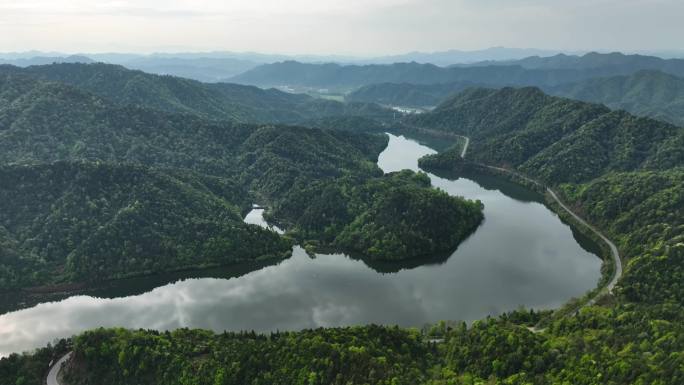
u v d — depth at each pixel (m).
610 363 151.12
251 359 172.88
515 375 154.25
